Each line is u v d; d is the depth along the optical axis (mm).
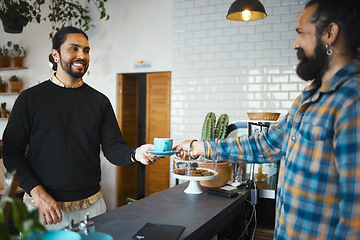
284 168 1231
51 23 5082
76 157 1851
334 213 1049
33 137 1800
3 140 1767
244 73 3947
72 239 928
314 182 1077
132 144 4926
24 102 1779
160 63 4395
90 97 1980
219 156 1640
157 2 4414
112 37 4688
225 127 2648
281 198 1229
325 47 1105
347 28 1065
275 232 1256
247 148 1573
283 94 3771
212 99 4105
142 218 1580
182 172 2234
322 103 1096
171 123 4348
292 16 3727
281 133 1477
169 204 1860
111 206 4672
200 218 1599
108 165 4699
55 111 1830
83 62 1862
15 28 4258
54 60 1944
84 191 1884
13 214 677
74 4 4617
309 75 1199
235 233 2236
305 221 1096
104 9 4305
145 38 4488
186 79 4254
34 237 728
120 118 4672
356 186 950
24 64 5320
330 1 1081
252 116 2766
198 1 4172
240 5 2723
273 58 3816
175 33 4312
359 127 977
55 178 1793
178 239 1310
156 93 4496
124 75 4719
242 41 3955
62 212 1796
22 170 1691
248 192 2316
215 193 2125
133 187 4938
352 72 1061
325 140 1061
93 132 1947
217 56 4082
